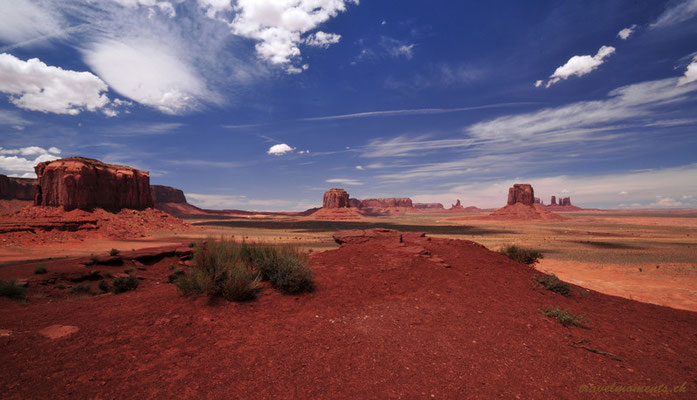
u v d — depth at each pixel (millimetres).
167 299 7992
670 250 55812
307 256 10836
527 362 5473
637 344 6504
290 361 5238
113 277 20297
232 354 5422
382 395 4340
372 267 11227
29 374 4414
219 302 7746
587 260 41375
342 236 15672
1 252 36594
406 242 15094
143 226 81500
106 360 4996
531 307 8477
